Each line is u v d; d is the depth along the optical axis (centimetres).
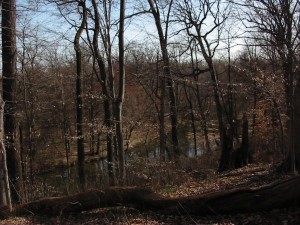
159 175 1225
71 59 2344
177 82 2080
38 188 1423
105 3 1672
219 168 1549
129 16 1636
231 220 678
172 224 693
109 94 1711
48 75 2134
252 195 683
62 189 1350
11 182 1064
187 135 3006
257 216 671
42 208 800
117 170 1396
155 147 2497
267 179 1048
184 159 1591
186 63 2448
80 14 1697
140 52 2572
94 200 768
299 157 1089
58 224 737
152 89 2142
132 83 2169
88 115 2581
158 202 743
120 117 1490
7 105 1168
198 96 2430
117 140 1463
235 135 2067
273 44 838
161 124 1908
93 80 2427
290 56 867
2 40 1157
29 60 1738
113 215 761
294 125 1080
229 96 2134
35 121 2423
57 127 2558
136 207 769
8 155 1156
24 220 775
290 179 679
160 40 1911
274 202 674
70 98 2491
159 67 1981
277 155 1638
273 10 817
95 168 2588
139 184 1202
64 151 2784
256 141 1916
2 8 1068
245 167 1459
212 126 2547
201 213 710
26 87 1811
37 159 2458
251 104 2270
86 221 743
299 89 1038
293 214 654
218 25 1966
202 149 2559
